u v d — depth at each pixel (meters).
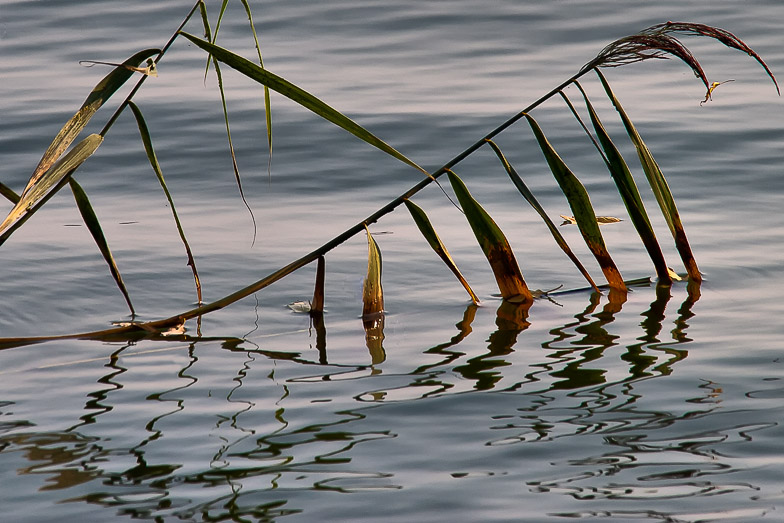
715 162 11.41
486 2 17.64
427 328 7.82
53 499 5.25
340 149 12.32
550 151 8.16
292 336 7.76
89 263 9.39
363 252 9.59
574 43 15.64
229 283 8.91
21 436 6.02
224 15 17.31
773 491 5.05
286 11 17.50
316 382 6.77
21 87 14.41
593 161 11.73
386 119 13.05
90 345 7.62
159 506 5.14
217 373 7.00
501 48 15.59
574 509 4.97
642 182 11.09
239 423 6.12
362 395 6.52
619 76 14.45
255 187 11.30
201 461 5.62
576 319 7.87
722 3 17.12
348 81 14.48
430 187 11.17
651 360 6.93
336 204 10.78
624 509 4.95
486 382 6.66
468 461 5.52
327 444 5.80
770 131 12.19
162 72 15.09
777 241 9.35
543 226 10.10
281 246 9.70
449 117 13.09
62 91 14.20
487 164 11.75
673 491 5.10
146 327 7.93
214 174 11.72
